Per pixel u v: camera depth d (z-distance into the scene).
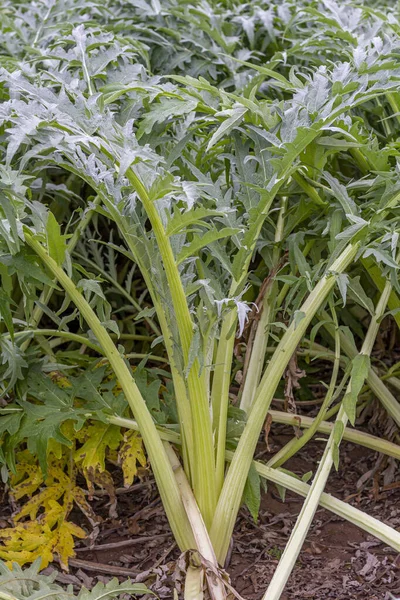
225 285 1.98
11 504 2.11
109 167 1.83
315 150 1.95
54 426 1.95
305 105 1.95
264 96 2.39
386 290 2.06
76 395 2.03
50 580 1.82
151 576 1.94
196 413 1.86
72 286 1.89
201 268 2.00
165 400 2.07
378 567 1.97
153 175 1.77
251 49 2.65
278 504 2.18
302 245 2.20
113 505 2.05
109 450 2.20
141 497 2.20
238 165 1.97
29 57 2.50
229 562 2.00
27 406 1.99
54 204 2.50
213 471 1.90
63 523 1.98
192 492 1.93
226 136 2.10
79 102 1.82
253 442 1.91
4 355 1.98
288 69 2.60
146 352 2.52
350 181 2.21
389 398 2.18
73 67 2.44
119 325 2.53
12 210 1.74
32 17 2.62
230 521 1.91
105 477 2.03
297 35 2.64
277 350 1.92
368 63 2.04
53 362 2.18
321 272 2.04
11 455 1.98
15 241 1.75
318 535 2.08
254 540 2.06
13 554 1.92
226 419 1.95
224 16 2.67
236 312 1.92
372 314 2.04
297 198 2.22
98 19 2.72
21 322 2.09
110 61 2.24
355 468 2.30
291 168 1.89
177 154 1.97
